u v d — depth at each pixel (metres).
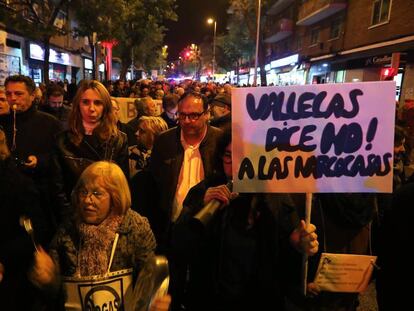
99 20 18.25
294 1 32.00
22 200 2.17
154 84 14.85
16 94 3.38
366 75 18.48
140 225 2.06
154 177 3.06
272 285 1.94
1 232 2.10
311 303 2.08
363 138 1.83
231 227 1.96
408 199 1.74
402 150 3.69
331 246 2.19
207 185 2.20
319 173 1.85
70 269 1.94
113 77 52.47
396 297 1.78
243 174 1.88
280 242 2.00
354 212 2.13
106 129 3.03
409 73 14.72
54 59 25.69
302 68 27.86
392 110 1.81
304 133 1.85
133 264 2.02
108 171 1.99
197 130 2.90
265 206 1.93
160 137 3.10
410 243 1.71
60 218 2.95
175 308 2.45
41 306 1.99
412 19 15.34
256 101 1.86
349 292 2.10
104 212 1.97
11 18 13.67
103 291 1.91
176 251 2.11
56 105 6.16
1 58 17.33
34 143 3.46
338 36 23.19
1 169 2.13
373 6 18.69
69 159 2.94
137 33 28.62
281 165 1.87
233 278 1.95
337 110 1.83
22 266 2.14
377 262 1.96
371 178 1.84
